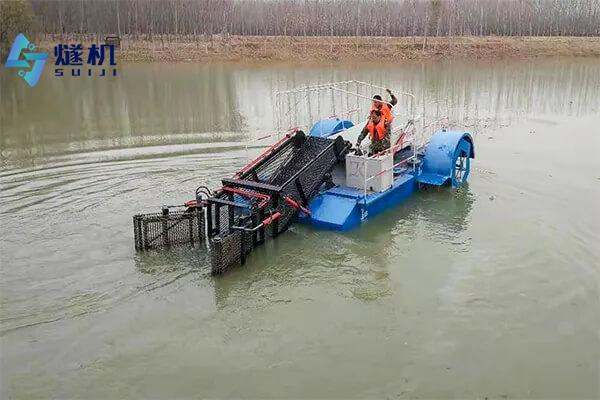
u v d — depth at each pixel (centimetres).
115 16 5131
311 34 5603
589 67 4269
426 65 4328
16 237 1282
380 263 1184
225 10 5425
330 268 1167
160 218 1227
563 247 1239
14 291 1070
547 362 882
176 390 829
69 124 2448
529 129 2320
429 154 1566
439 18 5328
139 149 2005
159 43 4812
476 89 3300
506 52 4788
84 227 1334
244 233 1170
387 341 933
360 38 5188
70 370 873
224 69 4069
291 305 1038
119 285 1095
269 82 3522
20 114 2661
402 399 805
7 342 931
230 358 895
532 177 1694
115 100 2980
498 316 998
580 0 5809
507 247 1244
